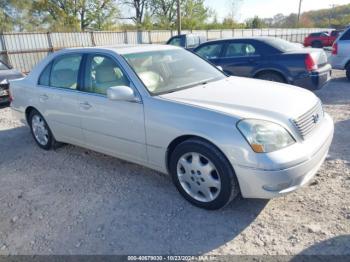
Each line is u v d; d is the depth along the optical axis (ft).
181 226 9.25
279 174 8.32
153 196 10.93
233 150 8.65
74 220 9.84
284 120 8.92
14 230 9.57
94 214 10.09
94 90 12.25
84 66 12.78
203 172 9.53
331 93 25.88
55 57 14.42
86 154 15.16
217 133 8.87
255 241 8.44
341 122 17.80
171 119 9.80
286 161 8.35
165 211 10.02
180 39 54.49
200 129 9.18
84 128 12.88
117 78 11.48
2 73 27.14
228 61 24.80
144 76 11.16
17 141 17.72
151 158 10.87
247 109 9.29
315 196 10.25
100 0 114.62
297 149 8.70
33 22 102.47
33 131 16.28
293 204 9.91
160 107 10.09
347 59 30.42
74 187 11.95
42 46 55.67
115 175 12.71
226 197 9.23
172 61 12.89
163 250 8.34
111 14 118.32
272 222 9.14
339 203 9.77
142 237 8.88
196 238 8.71
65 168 13.71
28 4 96.84
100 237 8.98
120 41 70.28
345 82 31.01
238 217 9.48
